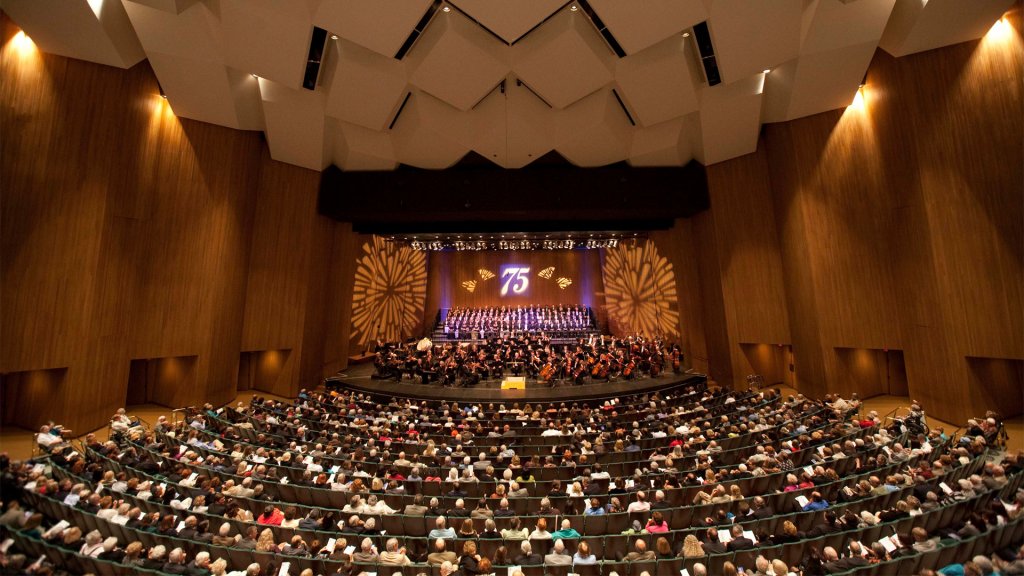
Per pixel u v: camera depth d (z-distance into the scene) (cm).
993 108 848
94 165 915
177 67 1005
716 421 911
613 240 1991
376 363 1562
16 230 809
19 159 808
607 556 479
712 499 564
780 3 912
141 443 753
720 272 1412
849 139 1134
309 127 1244
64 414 862
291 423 918
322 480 621
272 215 1356
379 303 1995
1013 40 817
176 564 402
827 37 971
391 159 1395
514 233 1752
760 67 1031
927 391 988
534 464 736
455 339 2148
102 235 927
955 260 912
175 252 1112
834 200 1162
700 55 1109
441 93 1125
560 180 1452
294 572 428
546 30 1012
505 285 2439
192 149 1151
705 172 1441
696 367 1589
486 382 1515
